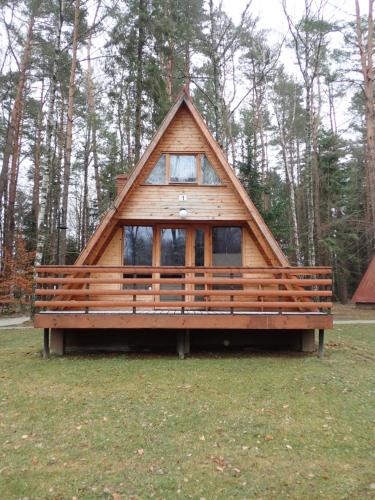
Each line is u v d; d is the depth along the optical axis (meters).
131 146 27.45
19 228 28.67
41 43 21.55
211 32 18.52
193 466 4.49
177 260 12.45
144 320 9.23
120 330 10.21
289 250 26.59
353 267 35.53
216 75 18.33
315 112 27.86
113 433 5.32
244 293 9.56
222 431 5.38
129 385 7.23
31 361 9.15
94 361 9.04
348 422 5.68
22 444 5.04
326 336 13.30
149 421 5.70
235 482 4.17
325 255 29.39
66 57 20.17
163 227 12.52
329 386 7.17
